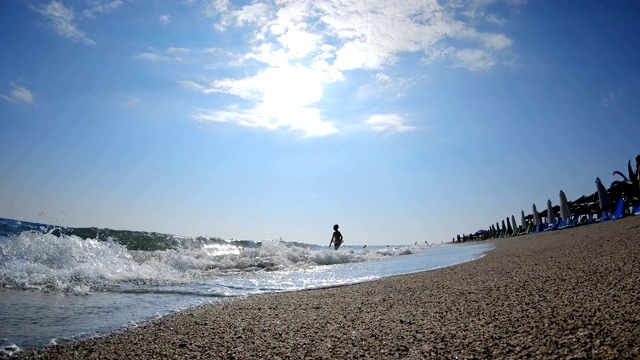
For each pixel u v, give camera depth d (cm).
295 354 292
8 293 585
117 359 302
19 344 342
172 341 348
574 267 572
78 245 959
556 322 302
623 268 491
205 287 746
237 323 413
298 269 1178
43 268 789
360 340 319
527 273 597
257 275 994
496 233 4172
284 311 475
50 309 495
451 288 554
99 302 558
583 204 1916
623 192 1531
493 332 299
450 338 298
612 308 315
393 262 1386
